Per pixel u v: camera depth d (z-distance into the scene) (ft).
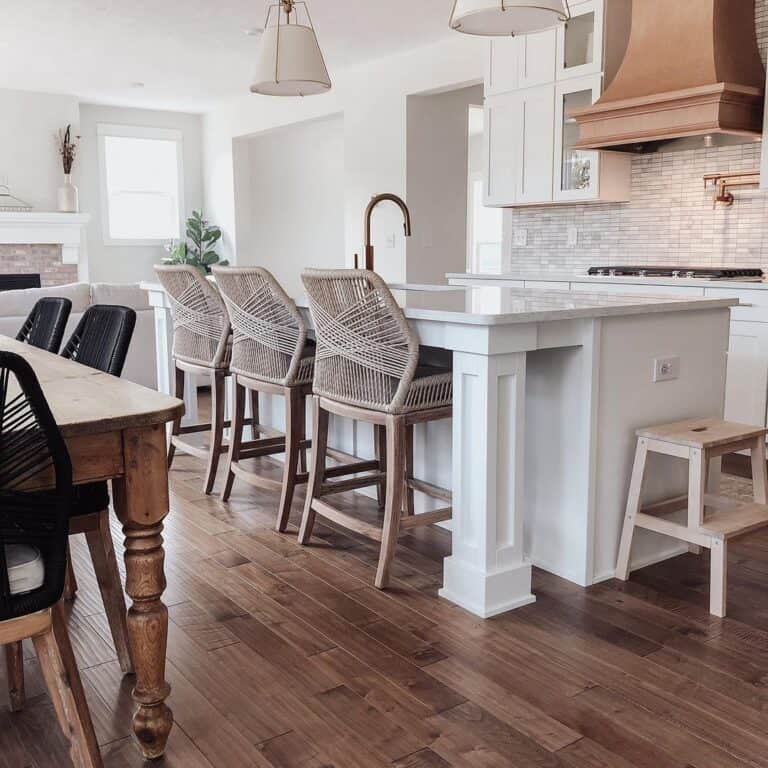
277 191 31.17
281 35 11.57
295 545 9.63
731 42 13.93
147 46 21.04
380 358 8.16
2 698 6.36
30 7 17.60
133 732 5.82
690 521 7.85
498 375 7.52
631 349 8.45
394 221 22.17
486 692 6.33
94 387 5.77
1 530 4.37
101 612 7.88
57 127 27.68
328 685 6.47
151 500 5.21
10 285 27.17
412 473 10.07
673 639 7.19
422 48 20.62
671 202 16.30
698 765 5.42
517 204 17.70
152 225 31.22
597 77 15.65
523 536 8.16
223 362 11.52
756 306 12.92
